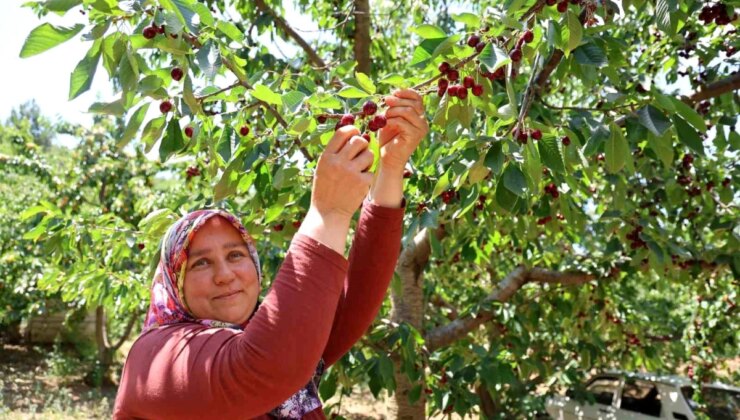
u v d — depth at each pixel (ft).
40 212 11.51
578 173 10.05
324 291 3.22
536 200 9.29
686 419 19.94
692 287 18.71
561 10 5.54
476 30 5.40
